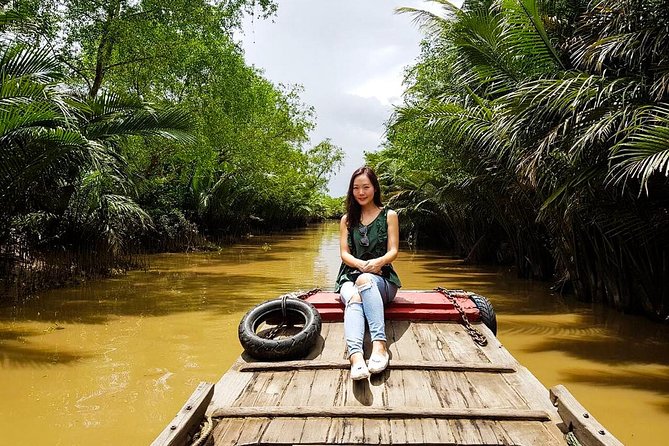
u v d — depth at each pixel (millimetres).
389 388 3398
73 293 11688
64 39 14062
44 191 11695
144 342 7484
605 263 9984
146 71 16109
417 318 4840
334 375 3633
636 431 4680
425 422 2938
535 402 3178
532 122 7516
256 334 4188
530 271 15094
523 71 9391
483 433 2801
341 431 2830
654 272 8938
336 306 4828
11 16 9289
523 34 8484
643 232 8234
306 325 4152
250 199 31891
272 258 20812
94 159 10219
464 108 11375
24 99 8766
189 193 25406
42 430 4598
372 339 3910
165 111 11883
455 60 10977
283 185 36938
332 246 28609
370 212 4688
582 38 8195
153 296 11344
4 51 10305
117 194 15641
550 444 2682
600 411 5125
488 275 15766
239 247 27219
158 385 5727
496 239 19000
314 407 3062
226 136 18953
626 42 6734
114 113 11906
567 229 10383
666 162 5770
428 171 18375
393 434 2791
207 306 10180
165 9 14578
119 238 15266
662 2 6711
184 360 6629
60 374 6086
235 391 3352
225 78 18359
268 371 3711
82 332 8070
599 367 6469
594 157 7312
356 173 4656
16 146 9461
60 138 9375
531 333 8172
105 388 5633
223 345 7324
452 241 25453
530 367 6480
